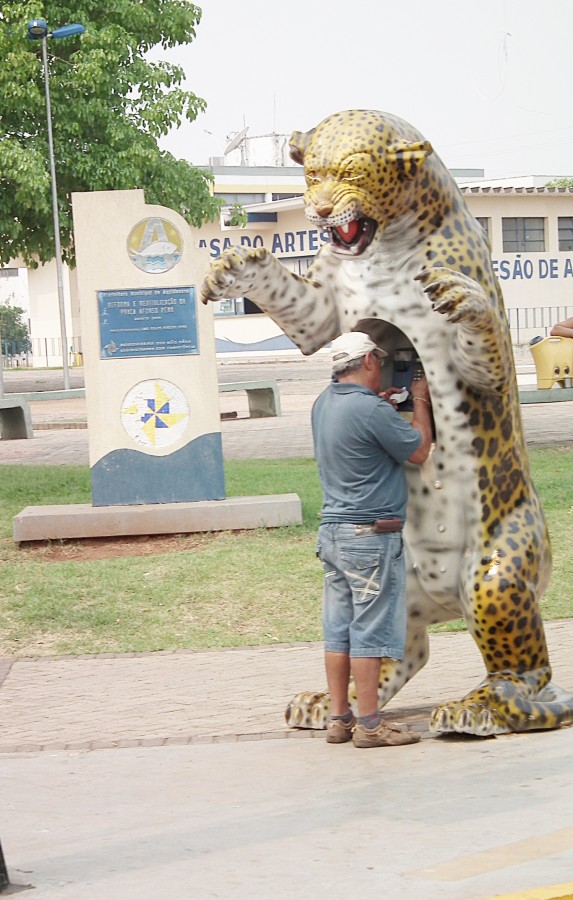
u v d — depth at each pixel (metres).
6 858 4.51
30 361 62.84
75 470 15.48
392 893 3.88
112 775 5.66
